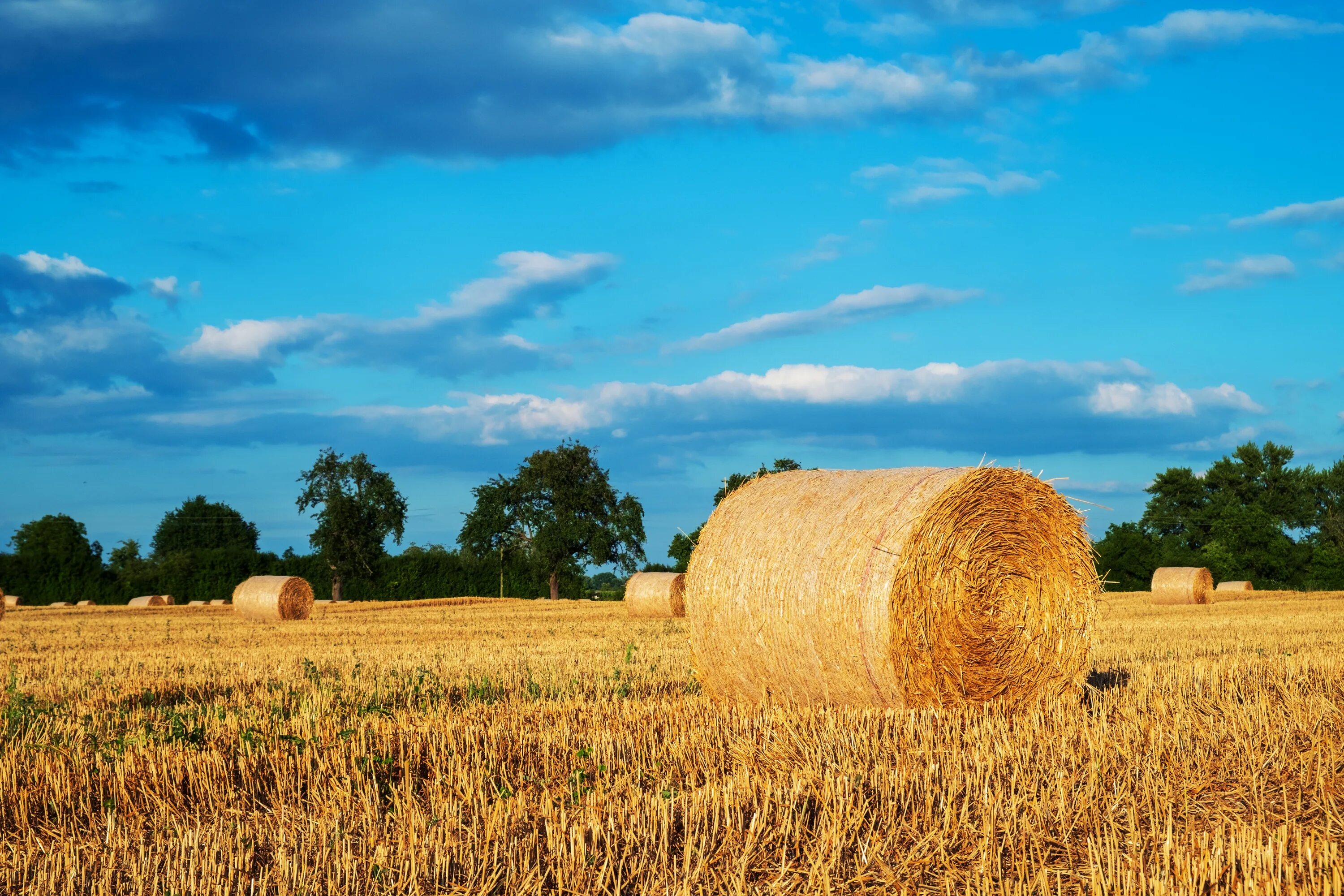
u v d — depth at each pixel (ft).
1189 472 277.85
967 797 20.88
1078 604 36.42
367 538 222.28
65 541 263.90
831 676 33.12
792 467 162.71
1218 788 22.57
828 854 18.61
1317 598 144.15
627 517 226.79
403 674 44.47
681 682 41.70
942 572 32.76
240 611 106.63
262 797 23.53
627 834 19.27
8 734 29.19
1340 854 17.78
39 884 17.79
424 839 19.36
